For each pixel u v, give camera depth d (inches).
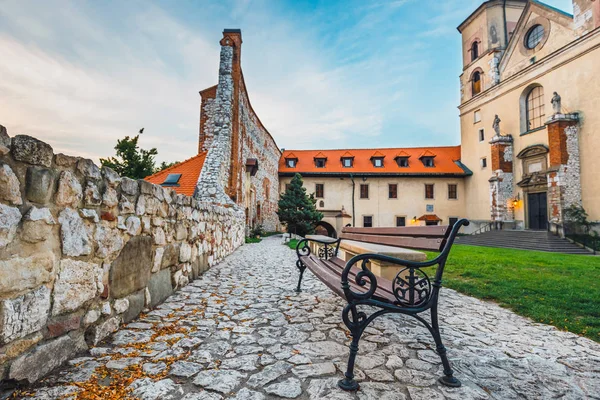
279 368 82.7
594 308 143.9
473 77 1139.3
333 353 93.1
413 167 1216.8
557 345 103.2
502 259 347.3
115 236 108.0
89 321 93.0
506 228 947.3
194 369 81.1
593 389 75.6
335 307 142.6
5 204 65.8
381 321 124.7
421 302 85.0
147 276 133.2
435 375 80.7
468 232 1133.7
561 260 350.6
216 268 256.7
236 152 612.1
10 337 66.0
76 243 87.9
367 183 1202.0
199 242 220.4
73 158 88.1
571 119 761.6
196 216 210.8
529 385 76.9
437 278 85.2
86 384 71.9
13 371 66.5
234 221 430.0
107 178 103.4
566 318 129.0
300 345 98.7
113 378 75.4
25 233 70.9
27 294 70.9
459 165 1203.9
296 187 911.0
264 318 125.4
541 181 846.5
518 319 131.7
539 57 880.3
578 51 767.7
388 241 137.3
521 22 936.3
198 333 107.3
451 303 157.8
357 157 1288.1
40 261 74.7
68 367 80.1
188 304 144.1
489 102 1051.9
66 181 84.7
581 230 716.7
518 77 939.3
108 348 92.9
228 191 583.2
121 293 112.1
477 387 75.3
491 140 985.5
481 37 1090.1
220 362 85.7
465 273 240.5
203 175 506.0
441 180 1189.1
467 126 1166.3
